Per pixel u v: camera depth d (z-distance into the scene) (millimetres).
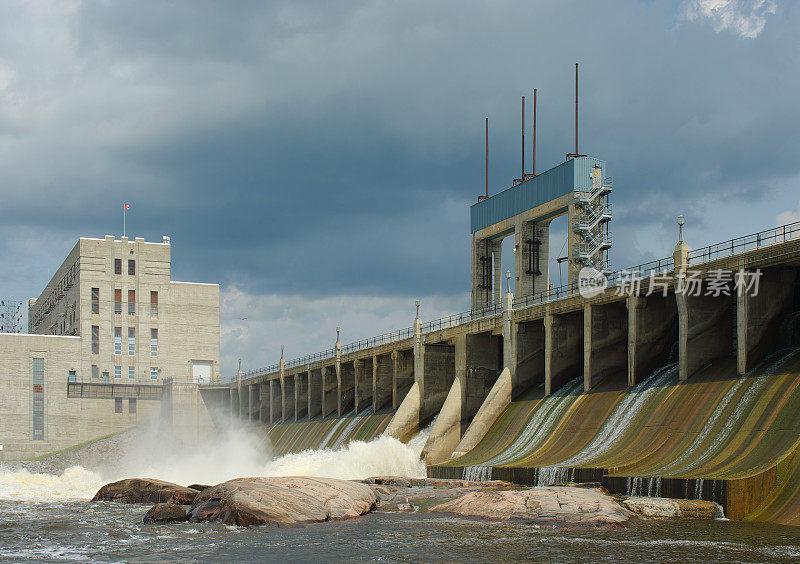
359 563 34125
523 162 97812
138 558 35875
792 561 32125
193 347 169875
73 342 159500
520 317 78125
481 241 103312
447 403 83688
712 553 33844
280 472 83875
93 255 164375
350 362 114188
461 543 37844
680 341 59688
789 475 42875
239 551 37062
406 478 61406
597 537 38094
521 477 57188
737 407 51438
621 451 56594
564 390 72625
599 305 69562
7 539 41031
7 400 153000
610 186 85875
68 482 85250
